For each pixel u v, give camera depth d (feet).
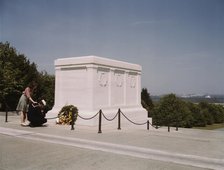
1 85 97.35
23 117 50.49
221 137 47.01
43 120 50.34
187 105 138.51
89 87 53.88
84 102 54.65
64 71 58.54
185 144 35.24
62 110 54.60
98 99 55.21
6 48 110.11
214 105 172.04
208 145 34.71
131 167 25.32
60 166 25.61
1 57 104.78
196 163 26.63
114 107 59.72
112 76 59.72
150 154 29.86
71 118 52.70
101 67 56.18
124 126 59.62
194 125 137.39
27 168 24.98
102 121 53.78
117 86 61.67
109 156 29.27
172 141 37.32
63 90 58.49
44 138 38.70
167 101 116.37
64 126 51.21
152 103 133.18
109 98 58.49
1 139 38.19
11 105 103.81
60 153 30.45
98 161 27.30
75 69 56.59
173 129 72.64
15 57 108.27
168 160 27.66
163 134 45.75
